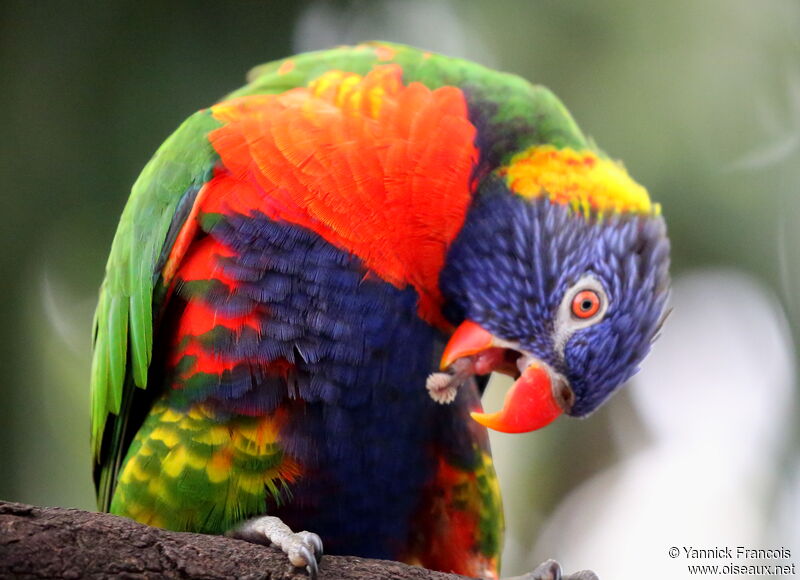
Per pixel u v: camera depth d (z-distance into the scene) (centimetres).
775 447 1223
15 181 942
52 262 962
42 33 953
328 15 1047
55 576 516
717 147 1077
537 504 1233
